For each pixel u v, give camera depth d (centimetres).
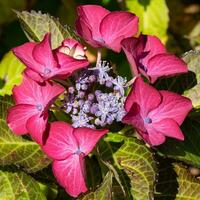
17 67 71
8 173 57
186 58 59
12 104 57
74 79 54
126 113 51
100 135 50
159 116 52
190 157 56
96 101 54
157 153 56
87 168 56
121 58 76
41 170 56
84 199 52
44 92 53
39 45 52
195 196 57
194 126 58
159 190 57
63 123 51
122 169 53
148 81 56
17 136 56
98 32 56
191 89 58
